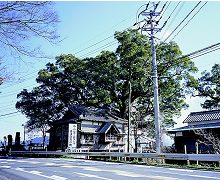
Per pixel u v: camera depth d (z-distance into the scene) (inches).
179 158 543.5
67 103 1521.9
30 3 225.0
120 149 1421.0
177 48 1440.7
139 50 1380.4
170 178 318.7
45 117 1482.5
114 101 1672.0
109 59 1449.3
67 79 1494.8
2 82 286.2
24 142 1756.9
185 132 961.5
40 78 1494.8
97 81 1400.1
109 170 425.7
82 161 691.4
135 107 1690.5
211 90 1491.1
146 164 582.9
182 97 1567.4
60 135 1440.7
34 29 251.6
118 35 1471.5
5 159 840.9
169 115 1627.7
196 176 339.6
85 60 1595.7
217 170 431.2
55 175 362.9
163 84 1508.4
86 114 1337.4
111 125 1337.4
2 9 223.1
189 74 1514.5
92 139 1302.9
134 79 1492.4
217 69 1480.1
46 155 1112.2
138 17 726.5
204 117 1003.9
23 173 399.9
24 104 1494.8
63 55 1553.9
